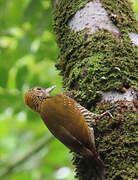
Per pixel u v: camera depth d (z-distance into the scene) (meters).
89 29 9.42
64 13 9.91
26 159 17.03
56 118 9.08
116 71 8.85
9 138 20.94
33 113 15.95
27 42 15.75
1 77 15.70
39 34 14.49
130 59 9.05
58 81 14.15
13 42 16.36
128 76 8.86
